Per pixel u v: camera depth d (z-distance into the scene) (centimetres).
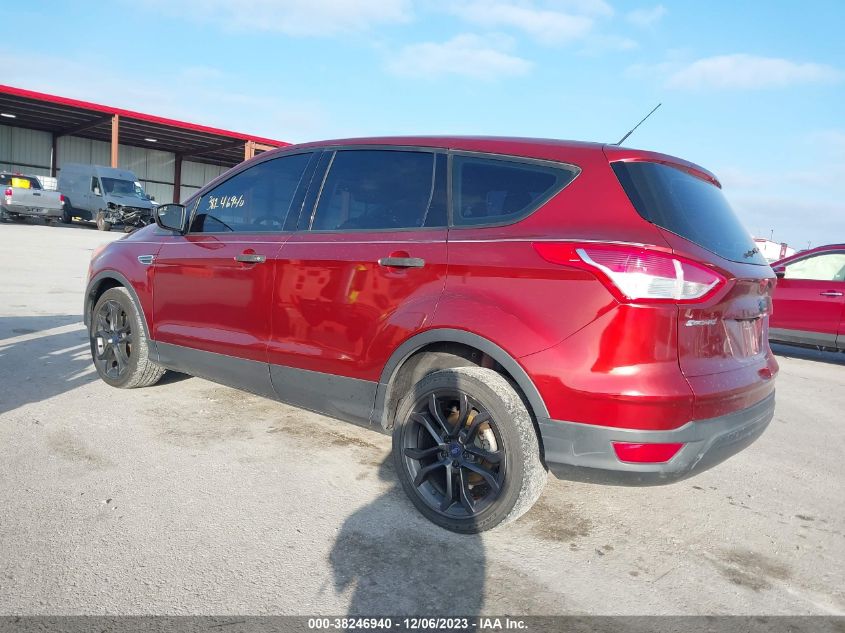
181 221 400
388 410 299
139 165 3950
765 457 411
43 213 2305
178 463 329
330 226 329
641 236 238
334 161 344
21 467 312
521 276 254
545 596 233
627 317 233
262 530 266
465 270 268
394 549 258
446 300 271
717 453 251
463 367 273
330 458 347
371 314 296
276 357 338
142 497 289
